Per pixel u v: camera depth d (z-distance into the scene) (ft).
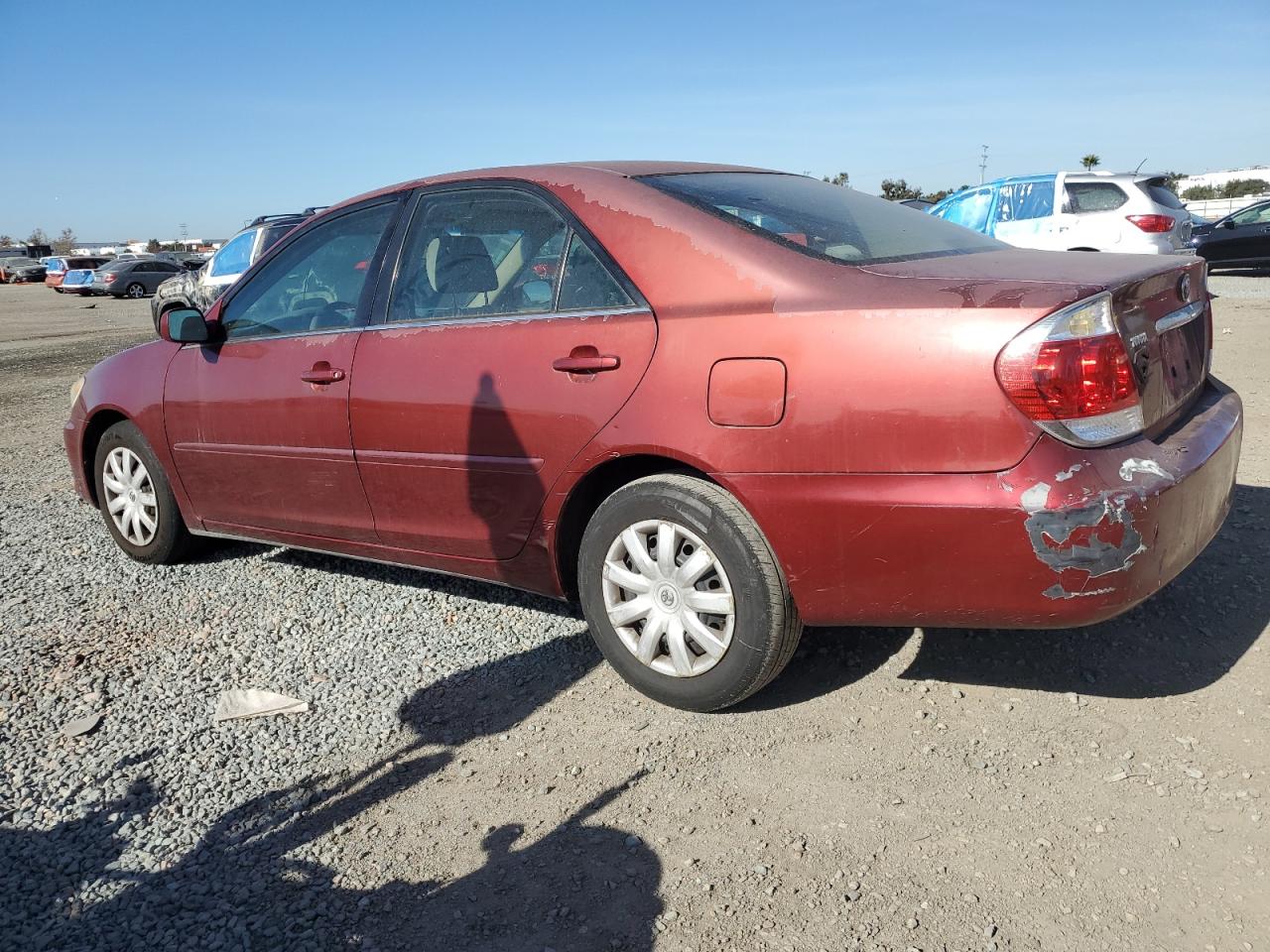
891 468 8.41
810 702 10.14
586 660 11.39
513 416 10.46
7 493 21.20
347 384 11.98
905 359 8.29
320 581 14.48
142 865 8.07
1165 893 7.14
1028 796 8.36
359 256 12.51
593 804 8.64
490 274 11.12
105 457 15.62
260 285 13.66
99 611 13.66
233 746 9.89
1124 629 11.13
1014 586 8.18
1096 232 41.45
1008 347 7.95
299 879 7.83
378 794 8.98
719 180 11.23
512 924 7.24
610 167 11.20
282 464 12.97
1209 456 8.89
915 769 8.87
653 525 9.79
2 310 93.71
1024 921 6.97
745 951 6.86
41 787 9.24
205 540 15.89
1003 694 10.03
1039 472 7.95
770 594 9.17
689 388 9.27
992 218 44.47
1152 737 9.10
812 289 8.89
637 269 9.87
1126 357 8.22
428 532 11.66
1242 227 55.77
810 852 7.84
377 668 11.50
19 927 7.36
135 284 112.68
